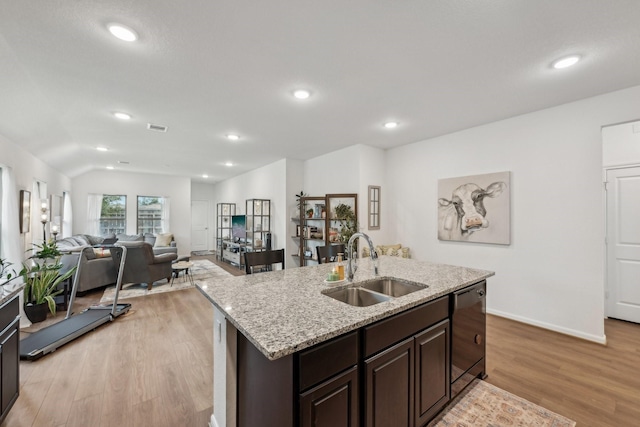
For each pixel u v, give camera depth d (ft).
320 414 3.67
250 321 4.13
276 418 3.85
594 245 9.10
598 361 8.01
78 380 7.18
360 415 4.21
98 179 24.08
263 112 10.27
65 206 21.11
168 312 12.30
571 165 9.49
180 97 8.98
